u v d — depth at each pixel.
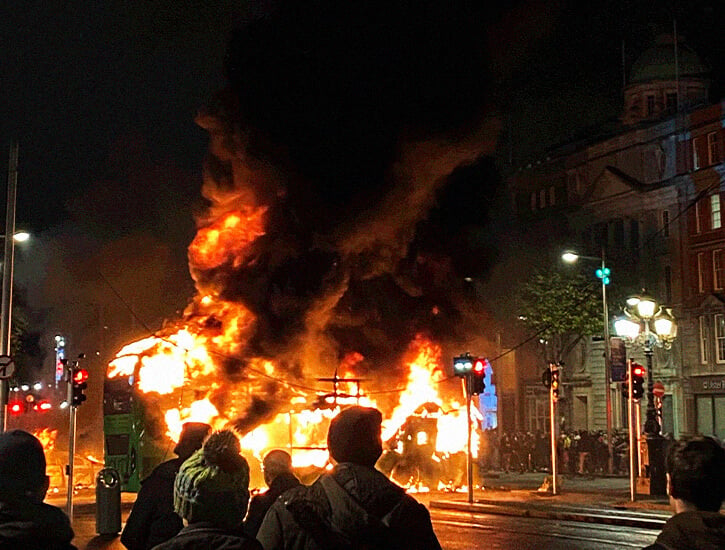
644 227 51.38
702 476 3.84
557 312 48.19
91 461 36.56
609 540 18.77
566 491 31.22
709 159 47.94
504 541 18.61
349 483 4.47
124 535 6.58
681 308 48.81
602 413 51.50
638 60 57.19
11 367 27.20
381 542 4.38
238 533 4.12
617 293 49.31
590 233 54.94
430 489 32.44
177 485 4.16
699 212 48.44
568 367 53.81
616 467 40.75
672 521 3.83
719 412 46.72
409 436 32.59
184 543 4.01
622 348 28.02
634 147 52.50
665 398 49.31
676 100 55.62
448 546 17.73
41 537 3.75
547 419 54.69
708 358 47.31
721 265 47.25
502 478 39.41
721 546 3.70
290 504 4.46
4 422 27.25
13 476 3.80
